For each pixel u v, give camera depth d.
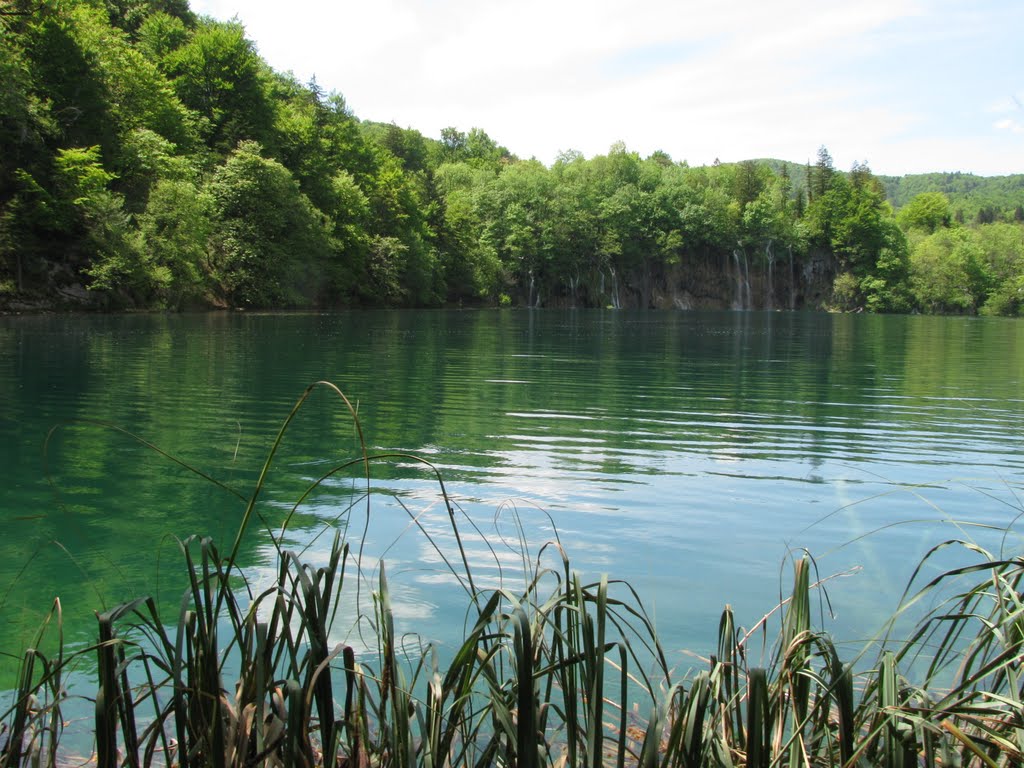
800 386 16.62
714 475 8.23
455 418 11.58
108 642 2.27
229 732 2.38
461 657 2.46
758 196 109.12
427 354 22.19
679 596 4.88
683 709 2.62
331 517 6.45
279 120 58.19
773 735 2.77
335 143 66.31
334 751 2.36
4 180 33.81
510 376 17.19
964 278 95.31
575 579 2.43
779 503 7.13
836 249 104.12
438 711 2.36
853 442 10.29
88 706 3.55
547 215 86.56
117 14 60.00
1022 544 5.95
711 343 30.88
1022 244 99.75
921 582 5.13
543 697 3.55
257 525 6.22
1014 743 2.49
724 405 13.55
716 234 100.88
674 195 98.62
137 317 33.53
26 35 37.12
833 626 4.44
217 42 53.66
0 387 13.23
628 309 89.38
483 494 7.29
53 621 4.47
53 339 22.09
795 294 106.75
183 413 11.29
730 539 6.04
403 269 62.97
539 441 9.96
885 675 2.48
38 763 2.48
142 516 6.44
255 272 47.09
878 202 119.62
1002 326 56.53
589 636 2.36
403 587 4.88
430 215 72.62
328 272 55.34
